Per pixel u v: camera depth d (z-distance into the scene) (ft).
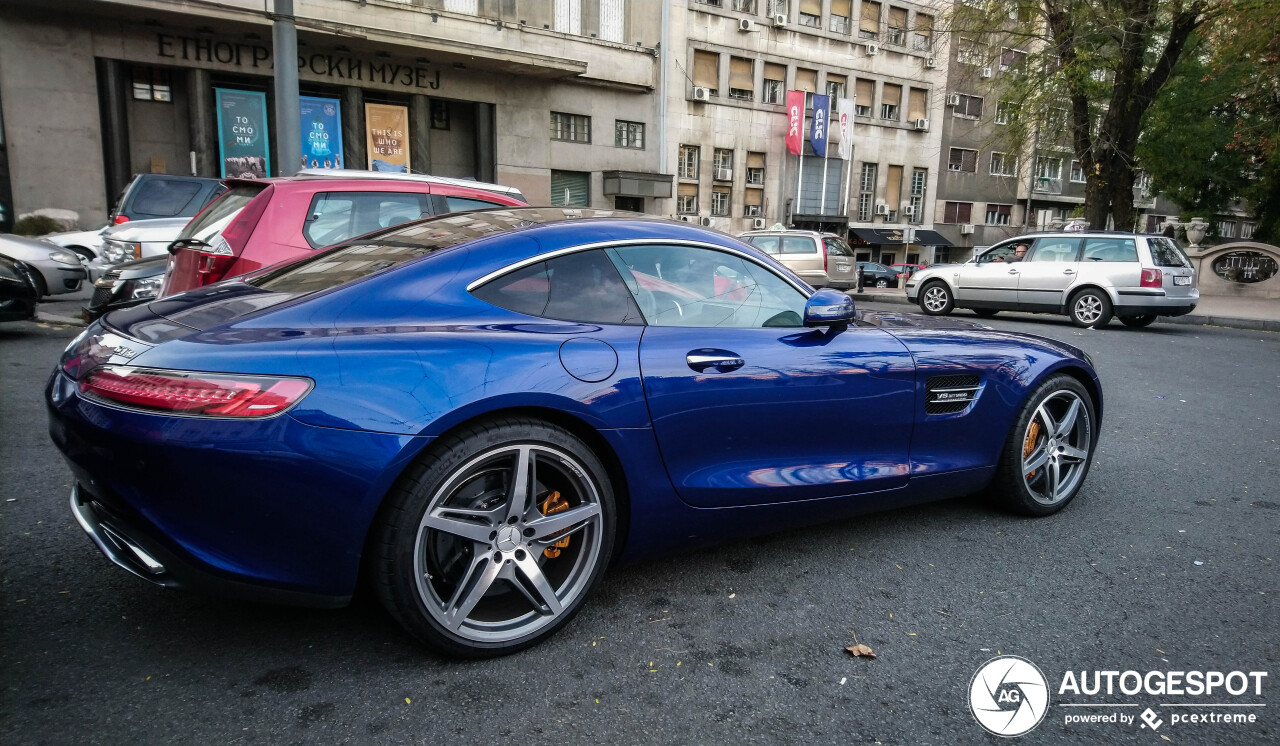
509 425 7.11
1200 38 58.23
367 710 6.46
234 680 6.82
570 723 6.39
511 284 7.86
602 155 94.53
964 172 132.77
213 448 6.06
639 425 7.91
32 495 11.13
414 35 73.36
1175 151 91.15
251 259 14.69
